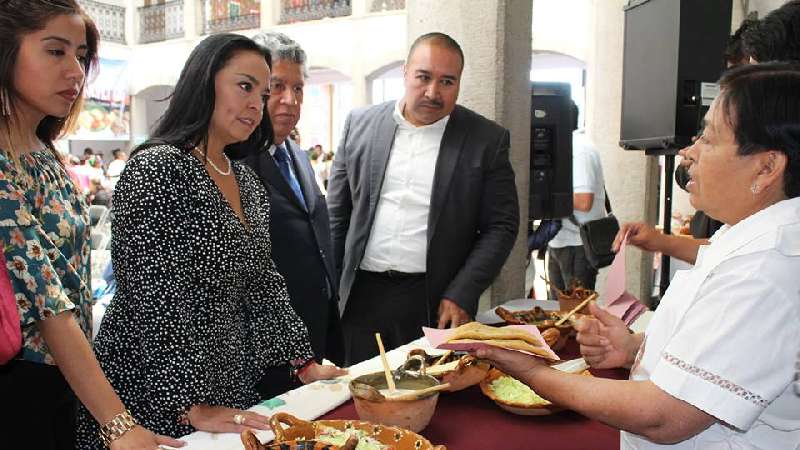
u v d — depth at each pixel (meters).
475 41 2.85
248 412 1.30
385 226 2.29
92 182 8.24
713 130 0.96
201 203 1.36
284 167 2.13
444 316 2.10
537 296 5.03
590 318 1.38
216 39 1.43
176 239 1.32
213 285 1.39
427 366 1.49
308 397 1.43
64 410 1.40
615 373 1.60
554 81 3.43
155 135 1.42
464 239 2.26
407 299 2.28
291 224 2.05
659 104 2.71
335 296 2.20
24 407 1.29
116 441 1.17
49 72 1.26
